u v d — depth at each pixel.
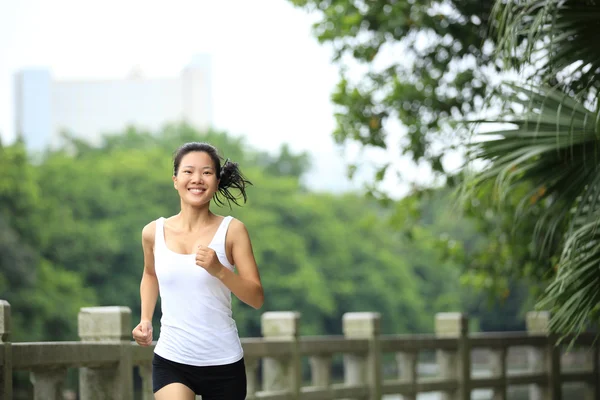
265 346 14.46
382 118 23.05
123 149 134.88
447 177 21.86
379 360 17.28
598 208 11.78
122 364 11.39
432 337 18.50
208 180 8.63
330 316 118.75
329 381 16.36
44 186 106.19
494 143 11.61
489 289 22.33
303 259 116.12
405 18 21.23
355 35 22.62
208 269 8.19
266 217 116.94
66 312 89.56
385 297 122.56
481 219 21.52
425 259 129.50
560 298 11.30
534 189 11.70
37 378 10.24
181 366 8.54
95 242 101.06
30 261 85.88
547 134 11.43
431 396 54.72
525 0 11.47
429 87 21.94
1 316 9.16
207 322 8.52
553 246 15.48
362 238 126.62
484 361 105.62
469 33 20.20
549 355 20.72
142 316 8.94
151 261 8.98
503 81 11.68
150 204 110.31
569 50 11.21
